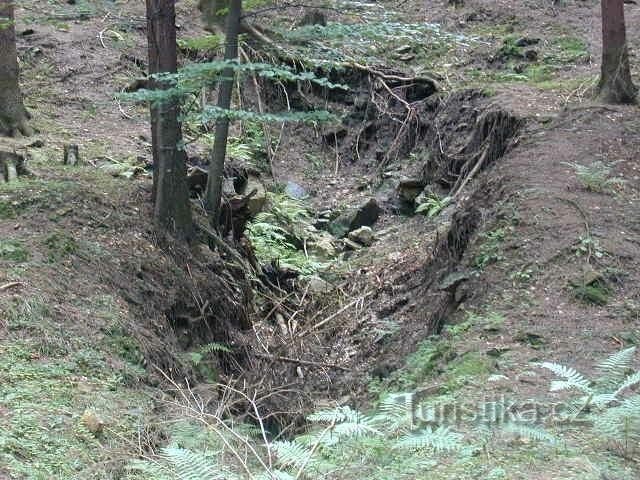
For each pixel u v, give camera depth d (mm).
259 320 11742
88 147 12953
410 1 20500
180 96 9539
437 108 15898
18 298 7527
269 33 16438
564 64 16969
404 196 15227
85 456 5516
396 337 10727
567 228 9227
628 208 9812
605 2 13219
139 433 5984
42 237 8852
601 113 12609
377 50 18031
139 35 17516
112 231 9609
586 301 8086
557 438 5195
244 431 6676
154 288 9133
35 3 16984
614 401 5699
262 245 13242
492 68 17391
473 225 10633
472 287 9023
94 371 7035
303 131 17438
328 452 5355
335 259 14039
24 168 10633
